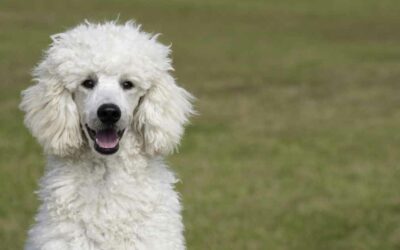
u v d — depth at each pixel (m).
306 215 12.83
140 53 6.66
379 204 13.49
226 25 39.09
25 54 28.69
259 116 20.38
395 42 34.59
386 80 25.44
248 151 16.91
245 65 28.53
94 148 6.50
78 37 6.68
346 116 20.42
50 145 6.61
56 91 6.59
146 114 6.68
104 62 6.55
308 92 23.64
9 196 13.41
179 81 25.12
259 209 13.08
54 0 42.34
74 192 6.53
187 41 33.94
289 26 39.47
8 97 21.89
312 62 29.30
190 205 13.13
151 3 43.88
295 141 17.83
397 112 20.84
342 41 34.94
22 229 11.61
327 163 16.05
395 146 17.42
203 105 21.61
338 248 11.52
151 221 6.59
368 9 45.09
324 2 47.41
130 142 6.66
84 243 6.46
